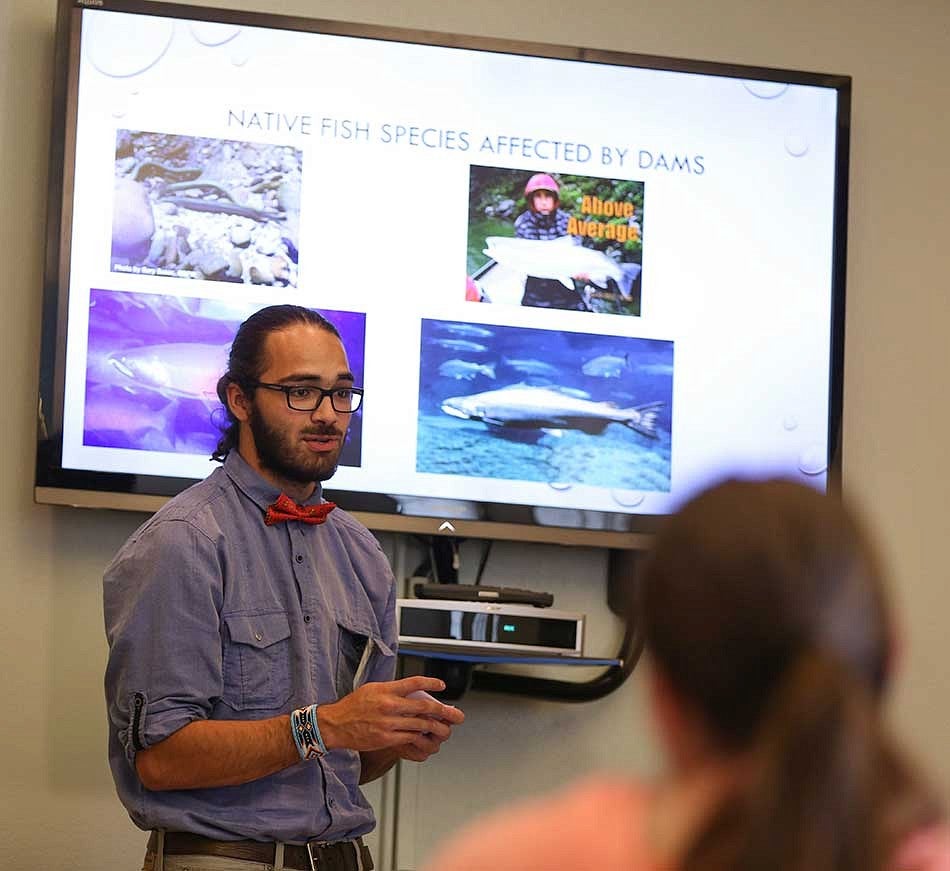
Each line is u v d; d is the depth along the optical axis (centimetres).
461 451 371
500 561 384
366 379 370
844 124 399
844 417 404
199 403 361
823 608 102
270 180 371
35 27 371
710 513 107
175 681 259
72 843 353
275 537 280
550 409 377
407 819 370
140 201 364
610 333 383
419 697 270
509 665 381
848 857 96
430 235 377
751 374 387
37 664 356
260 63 374
